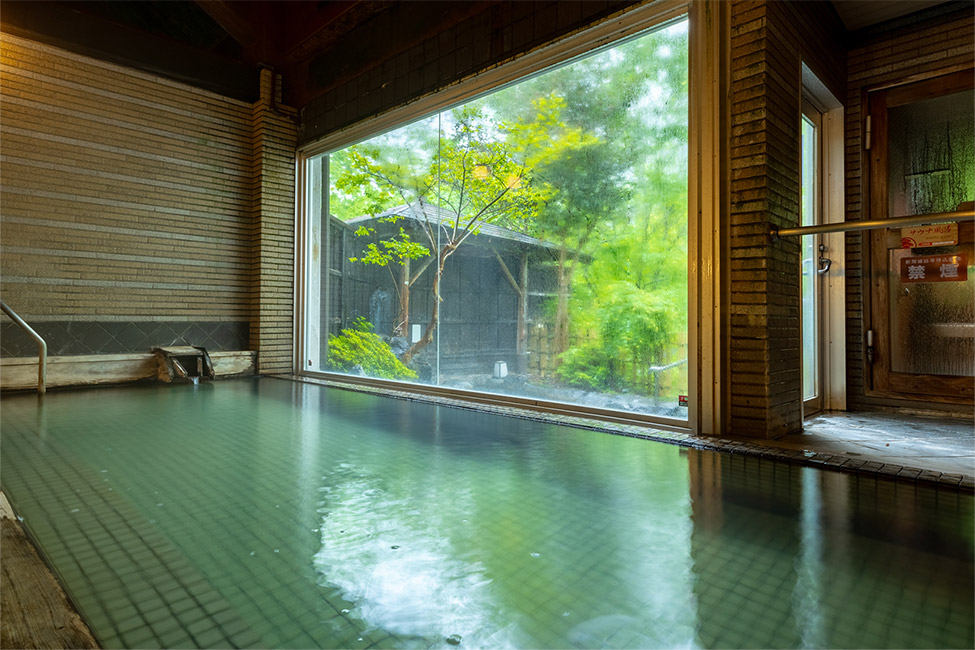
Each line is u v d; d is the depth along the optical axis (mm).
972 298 4082
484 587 1604
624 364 4434
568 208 4902
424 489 2521
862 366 4559
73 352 5816
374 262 6773
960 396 4121
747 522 2115
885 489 2525
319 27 6457
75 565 1742
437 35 5574
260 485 2578
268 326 7109
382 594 1564
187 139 6629
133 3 6617
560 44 4496
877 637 1346
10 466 2875
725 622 1413
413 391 5828
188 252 6641
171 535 1988
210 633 1366
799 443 3301
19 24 5426
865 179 4555
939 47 4207
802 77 4027
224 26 6906
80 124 5855
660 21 3910
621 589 1594
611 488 2539
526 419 4254
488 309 5590
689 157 3654
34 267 5586
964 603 1510
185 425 3979
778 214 3484
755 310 3400
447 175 5953
